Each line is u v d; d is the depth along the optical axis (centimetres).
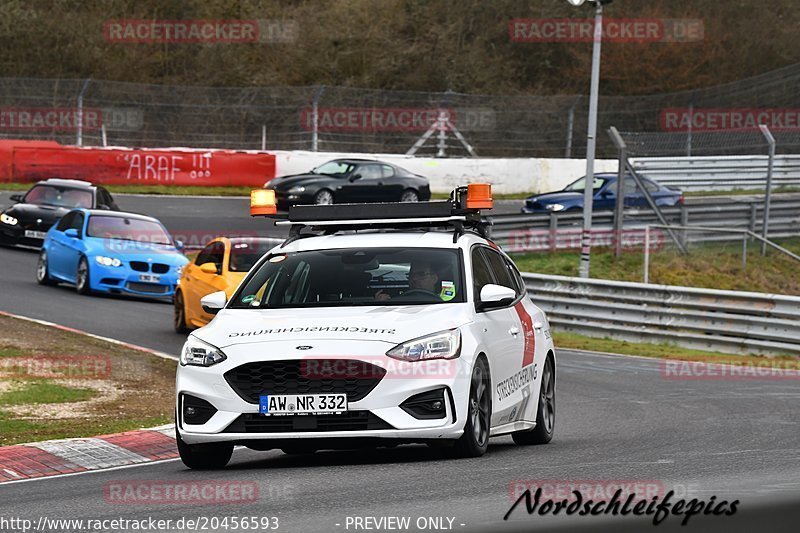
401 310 3100
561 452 3303
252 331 3009
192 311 6538
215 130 16812
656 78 19550
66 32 18562
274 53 19550
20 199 10275
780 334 7156
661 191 11494
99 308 7588
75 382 4891
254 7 19912
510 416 3353
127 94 16475
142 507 2483
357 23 19825
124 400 4597
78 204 10175
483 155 17250
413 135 17062
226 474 2959
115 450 3556
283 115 17075
